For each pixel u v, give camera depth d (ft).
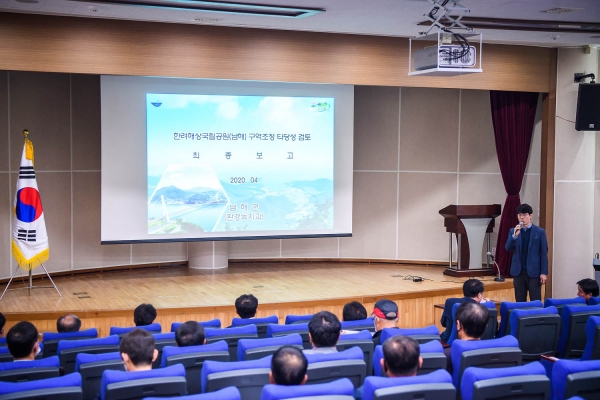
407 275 34.55
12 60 25.84
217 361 12.67
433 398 9.69
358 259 38.78
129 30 27.35
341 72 30.35
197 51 28.37
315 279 33.19
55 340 16.46
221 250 36.37
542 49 32.96
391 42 30.89
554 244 33.50
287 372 9.80
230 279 32.99
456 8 21.91
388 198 38.75
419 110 38.19
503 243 34.45
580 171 33.19
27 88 32.60
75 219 34.32
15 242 28.48
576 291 33.42
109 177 30.25
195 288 30.50
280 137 32.86
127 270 35.68
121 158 30.42
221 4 23.98
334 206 33.71
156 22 27.68
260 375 11.15
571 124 33.12
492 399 10.30
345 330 17.19
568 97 33.09
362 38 30.48
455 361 12.66
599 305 18.40
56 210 33.65
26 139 28.58
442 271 35.94
